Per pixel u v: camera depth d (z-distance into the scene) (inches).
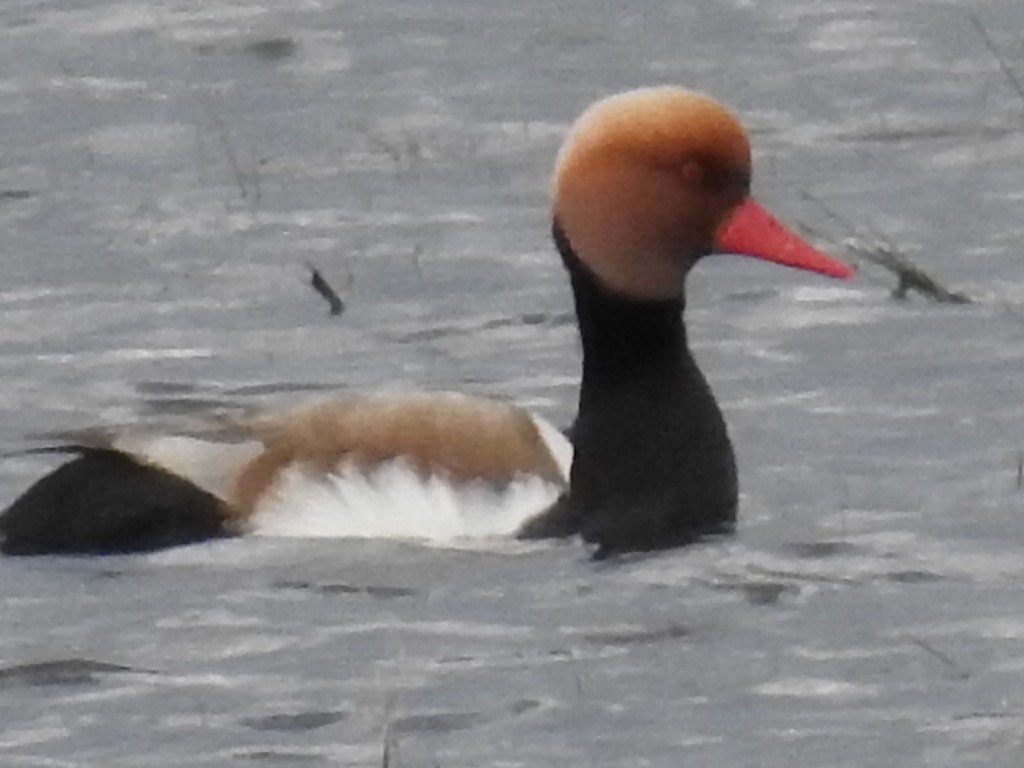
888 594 510.0
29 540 522.0
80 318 691.4
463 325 682.8
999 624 497.0
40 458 587.5
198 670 484.7
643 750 456.8
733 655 486.9
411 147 845.8
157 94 904.9
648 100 536.1
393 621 498.9
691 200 534.0
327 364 655.1
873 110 868.6
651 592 510.9
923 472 571.5
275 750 459.5
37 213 789.2
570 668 483.5
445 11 987.3
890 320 672.4
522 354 660.7
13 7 1005.2
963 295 692.1
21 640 493.7
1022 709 467.5
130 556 519.8
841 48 930.7
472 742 460.1
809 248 535.2
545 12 983.0
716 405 537.0
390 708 470.9
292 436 532.7
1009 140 832.9
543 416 591.2
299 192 802.2
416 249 745.6
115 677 482.6
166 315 693.9
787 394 623.5
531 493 526.6
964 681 477.1
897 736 458.9
